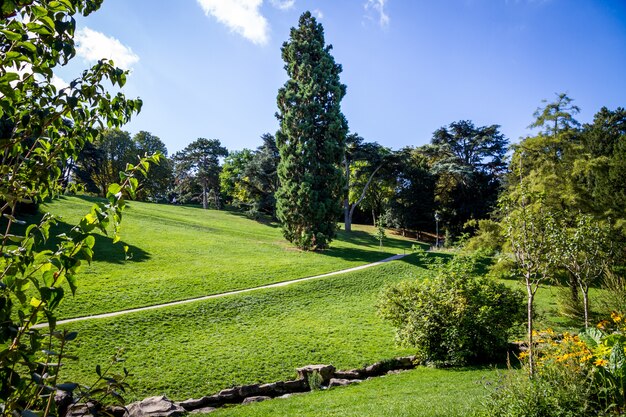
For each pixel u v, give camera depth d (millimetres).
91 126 3100
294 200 38094
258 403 11461
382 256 39406
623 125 41281
